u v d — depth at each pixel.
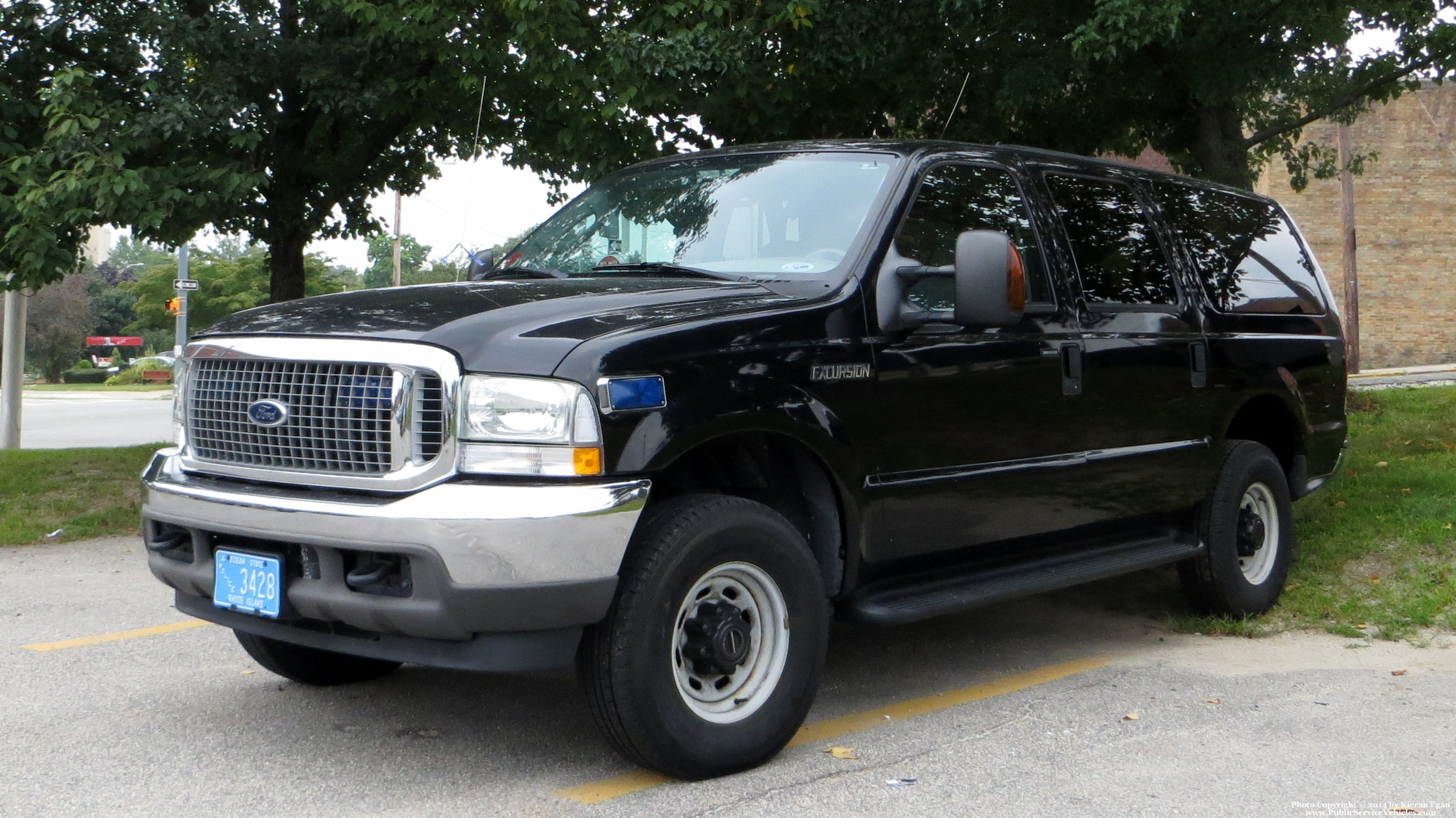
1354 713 4.63
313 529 3.64
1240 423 6.55
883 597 4.46
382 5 10.04
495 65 10.22
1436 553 6.79
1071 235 5.32
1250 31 10.79
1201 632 6.00
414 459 3.60
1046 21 10.59
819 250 4.51
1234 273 6.26
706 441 3.80
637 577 3.66
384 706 4.73
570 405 3.55
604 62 9.55
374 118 11.55
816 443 4.11
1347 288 29.33
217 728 4.45
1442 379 25.53
